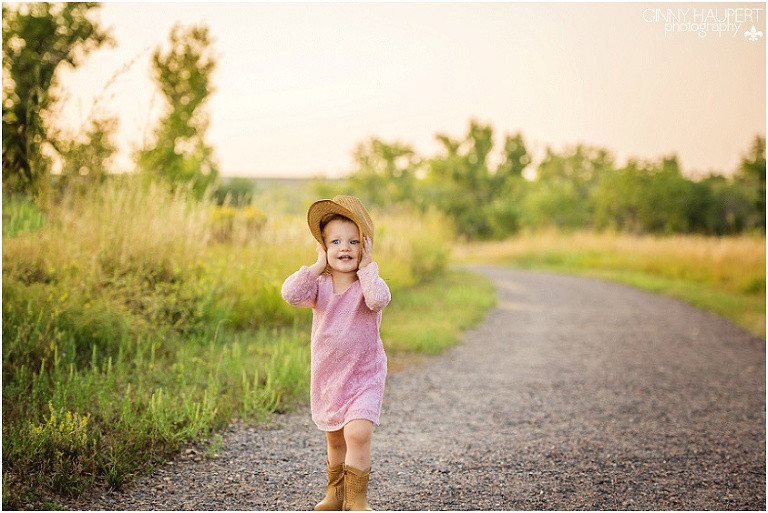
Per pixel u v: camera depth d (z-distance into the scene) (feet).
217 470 13.78
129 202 26.89
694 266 66.39
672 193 144.97
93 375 17.06
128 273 25.08
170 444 14.46
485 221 194.59
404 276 47.14
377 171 199.52
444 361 26.61
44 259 23.13
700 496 13.67
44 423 14.42
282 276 31.27
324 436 16.22
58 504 11.59
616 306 46.57
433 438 16.90
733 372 26.02
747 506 13.21
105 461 13.25
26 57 31.04
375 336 11.79
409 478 14.06
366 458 11.07
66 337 20.03
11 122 26.35
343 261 11.73
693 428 18.53
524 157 232.94
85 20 33.65
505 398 21.33
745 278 54.24
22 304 20.08
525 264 98.84
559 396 21.81
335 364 11.55
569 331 35.47
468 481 14.02
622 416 19.61
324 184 179.63
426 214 72.49
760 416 19.88
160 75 56.13
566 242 103.40
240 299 27.84
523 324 37.45
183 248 27.76
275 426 16.66
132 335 21.42
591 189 210.79
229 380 19.02
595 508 12.90
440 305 40.32
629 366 26.86
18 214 23.53
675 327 37.27
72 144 26.99
